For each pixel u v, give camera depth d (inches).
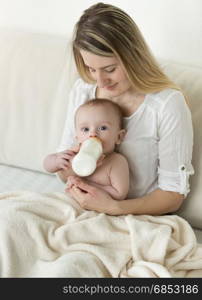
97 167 56.4
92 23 51.0
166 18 65.8
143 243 51.9
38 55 68.0
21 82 68.2
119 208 55.0
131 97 56.8
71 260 49.5
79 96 60.7
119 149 57.9
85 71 57.7
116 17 51.5
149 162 57.2
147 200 56.3
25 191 59.5
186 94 60.6
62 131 66.3
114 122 55.5
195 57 66.7
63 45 67.8
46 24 73.7
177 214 60.6
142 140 56.7
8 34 71.1
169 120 54.9
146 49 54.2
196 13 63.7
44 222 53.6
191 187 59.2
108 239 52.9
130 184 58.4
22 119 68.6
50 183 67.8
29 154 69.1
